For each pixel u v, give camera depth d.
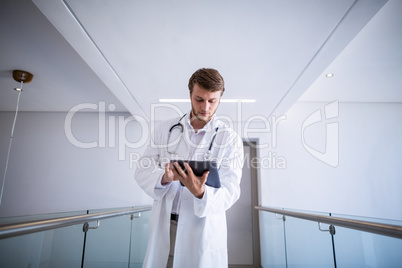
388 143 3.36
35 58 2.21
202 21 1.53
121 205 3.40
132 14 1.47
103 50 1.84
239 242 3.64
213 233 0.96
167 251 0.95
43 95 3.04
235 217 3.70
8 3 1.56
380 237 1.02
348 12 1.43
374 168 3.30
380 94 3.13
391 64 2.34
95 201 3.38
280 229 2.52
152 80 2.33
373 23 1.75
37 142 3.52
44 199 3.34
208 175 0.86
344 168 3.33
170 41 1.74
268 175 3.44
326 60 1.95
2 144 3.49
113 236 1.97
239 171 1.07
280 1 1.37
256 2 1.38
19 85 2.74
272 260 2.86
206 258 0.92
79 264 1.46
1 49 2.07
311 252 1.74
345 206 3.22
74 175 3.44
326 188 3.31
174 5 1.40
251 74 2.21
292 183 3.38
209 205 0.88
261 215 3.48
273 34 1.65
